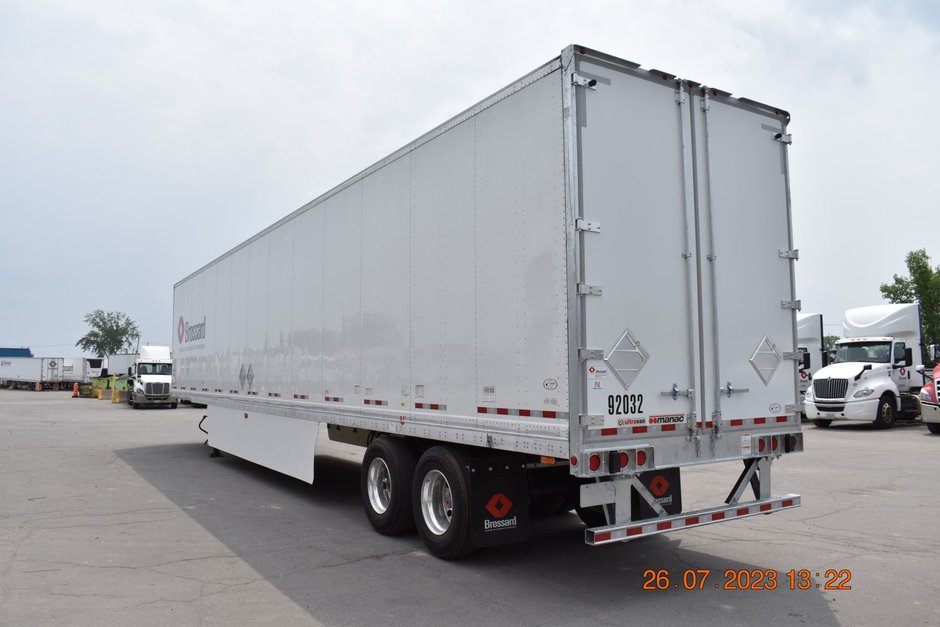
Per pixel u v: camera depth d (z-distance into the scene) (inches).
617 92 197.0
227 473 467.2
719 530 283.1
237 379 466.0
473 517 224.1
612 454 182.4
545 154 196.7
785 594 200.4
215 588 211.0
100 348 3853.3
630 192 196.2
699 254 210.7
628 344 190.4
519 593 203.6
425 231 254.2
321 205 345.7
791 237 236.7
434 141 251.1
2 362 2522.1
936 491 366.3
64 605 195.3
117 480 433.7
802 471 436.5
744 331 220.2
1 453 576.4
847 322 852.6
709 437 206.7
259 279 431.8
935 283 1347.2
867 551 248.2
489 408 215.0
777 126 238.4
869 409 722.8
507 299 209.3
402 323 267.0
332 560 243.0
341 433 352.2
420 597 200.5
